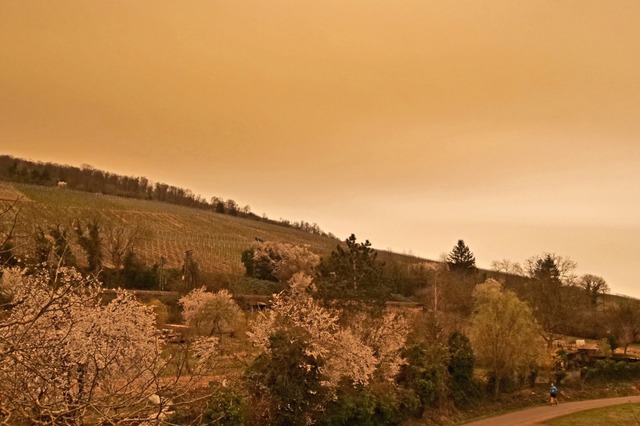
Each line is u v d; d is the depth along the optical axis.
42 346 11.22
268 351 31.58
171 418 21.91
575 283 91.31
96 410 9.42
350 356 34.94
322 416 32.75
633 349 78.81
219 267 88.94
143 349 21.62
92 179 161.75
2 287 19.12
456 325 63.38
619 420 44.16
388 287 49.94
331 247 143.00
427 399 42.78
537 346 54.78
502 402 50.19
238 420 25.30
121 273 66.12
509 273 118.69
